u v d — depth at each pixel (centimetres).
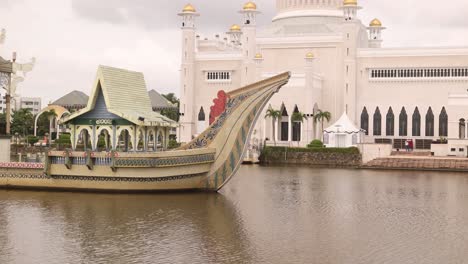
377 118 11888
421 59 11600
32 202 4656
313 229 3831
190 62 12619
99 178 5125
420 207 4834
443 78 11500
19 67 5838
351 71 11856
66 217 4066
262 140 10919
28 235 3522
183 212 4338
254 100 5322
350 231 3788
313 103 11700
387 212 4559
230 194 5409
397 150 11119
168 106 15425
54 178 5231
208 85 12738
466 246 3406
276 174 7931
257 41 12688
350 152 9881
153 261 2995
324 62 12394
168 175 5116
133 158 4994
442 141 10631
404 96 11712
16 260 3002
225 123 5338
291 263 3003
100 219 4012
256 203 4906
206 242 3406
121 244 3325
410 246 3394
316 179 7225
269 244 3384
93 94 5144
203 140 5384
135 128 5122
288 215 4347
